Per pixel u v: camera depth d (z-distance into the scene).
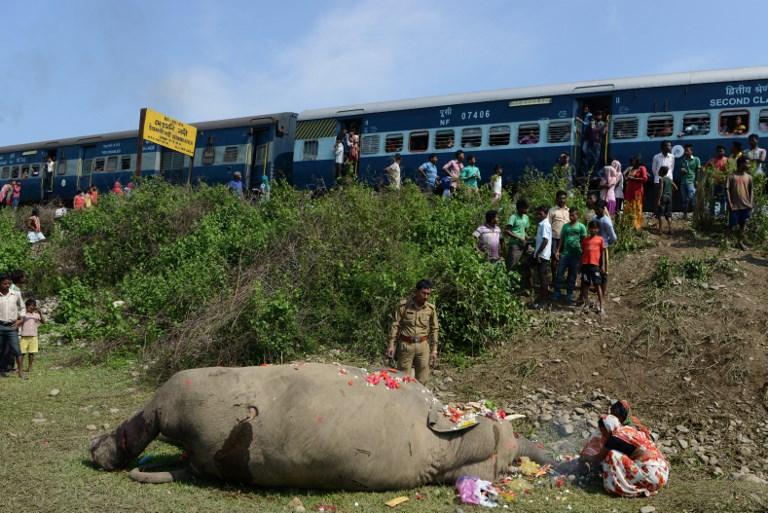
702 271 11.41
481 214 13.38
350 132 21.59
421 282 7.84
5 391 8.62
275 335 9.79
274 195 16.42
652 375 8.94
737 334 9.42
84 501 5.14
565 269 11.53
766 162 14.82
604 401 8.44
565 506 5.54
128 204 16.72
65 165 29.66
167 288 11.77
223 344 9.98
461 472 5.97
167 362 9.80
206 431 5.53
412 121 20.19
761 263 11.97
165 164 26.19
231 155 24.28
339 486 5.62
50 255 16.22
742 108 15.42
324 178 21.77
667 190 14.24
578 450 7.09
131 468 5.99
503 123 18.48
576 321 10.69
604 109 17.45
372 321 10.45
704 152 15.71
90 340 11.73
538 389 8.84
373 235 12.29
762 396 8.23
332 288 11.30
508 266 11.88
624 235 13.41
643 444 5.97
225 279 11.91
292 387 5.65
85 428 7.08
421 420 5.86
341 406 5.57
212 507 5.15
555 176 15.60
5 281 9.58
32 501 5.10
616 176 14.30
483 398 8.68
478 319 10.41
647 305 10.63
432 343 7.95
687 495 5.71
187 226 15.98
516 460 6.49
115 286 15.13
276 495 5.51
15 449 6.30
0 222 20.69
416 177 19.70
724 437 7.51
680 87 16.17
